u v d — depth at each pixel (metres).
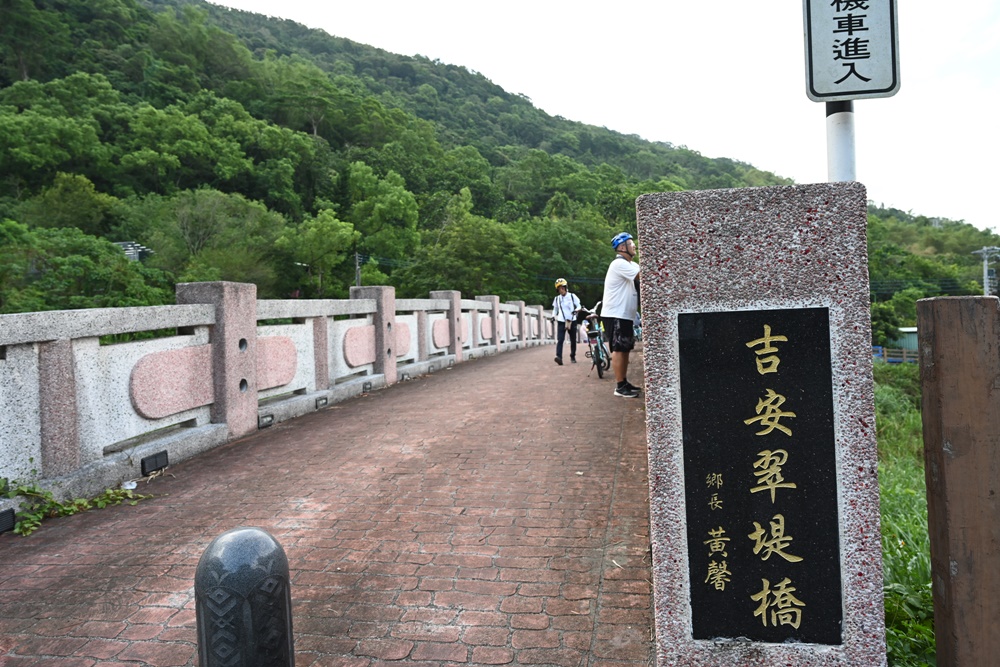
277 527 4.00
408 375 10.43
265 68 88.56
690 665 2.12
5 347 4.12
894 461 10.34
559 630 2.74
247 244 43.53
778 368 2.09
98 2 81.62
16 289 17.97
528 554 3.47
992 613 2.04
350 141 80.56
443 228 55.03
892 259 55.19
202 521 4.17
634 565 3.30
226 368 6.16
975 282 49.22
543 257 49.81
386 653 2.61
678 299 2.13
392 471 5.06
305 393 7.79
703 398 2.12
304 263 45.19
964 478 2.06
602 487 4.47
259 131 63.75
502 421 6.64
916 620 3.20
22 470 4.21
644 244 2.15
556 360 11.66
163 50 80.06
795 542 2.08
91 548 3.79
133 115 59.12
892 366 24.25
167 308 5.48
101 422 4.82
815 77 2.76
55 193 45.16
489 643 2.66
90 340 4.74
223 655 1.71
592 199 78.62
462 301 13.59
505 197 80.62
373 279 46.09
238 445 6.07
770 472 2.09
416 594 3.09
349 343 8.69
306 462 5.42
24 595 3.22
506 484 4.62
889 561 4.13
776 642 2.08
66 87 61.16
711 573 2.12
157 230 42.03
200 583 1.75
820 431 2.07
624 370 7.49
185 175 58.59
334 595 3.10
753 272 2.09
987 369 2.04
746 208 2.09
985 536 2.04
